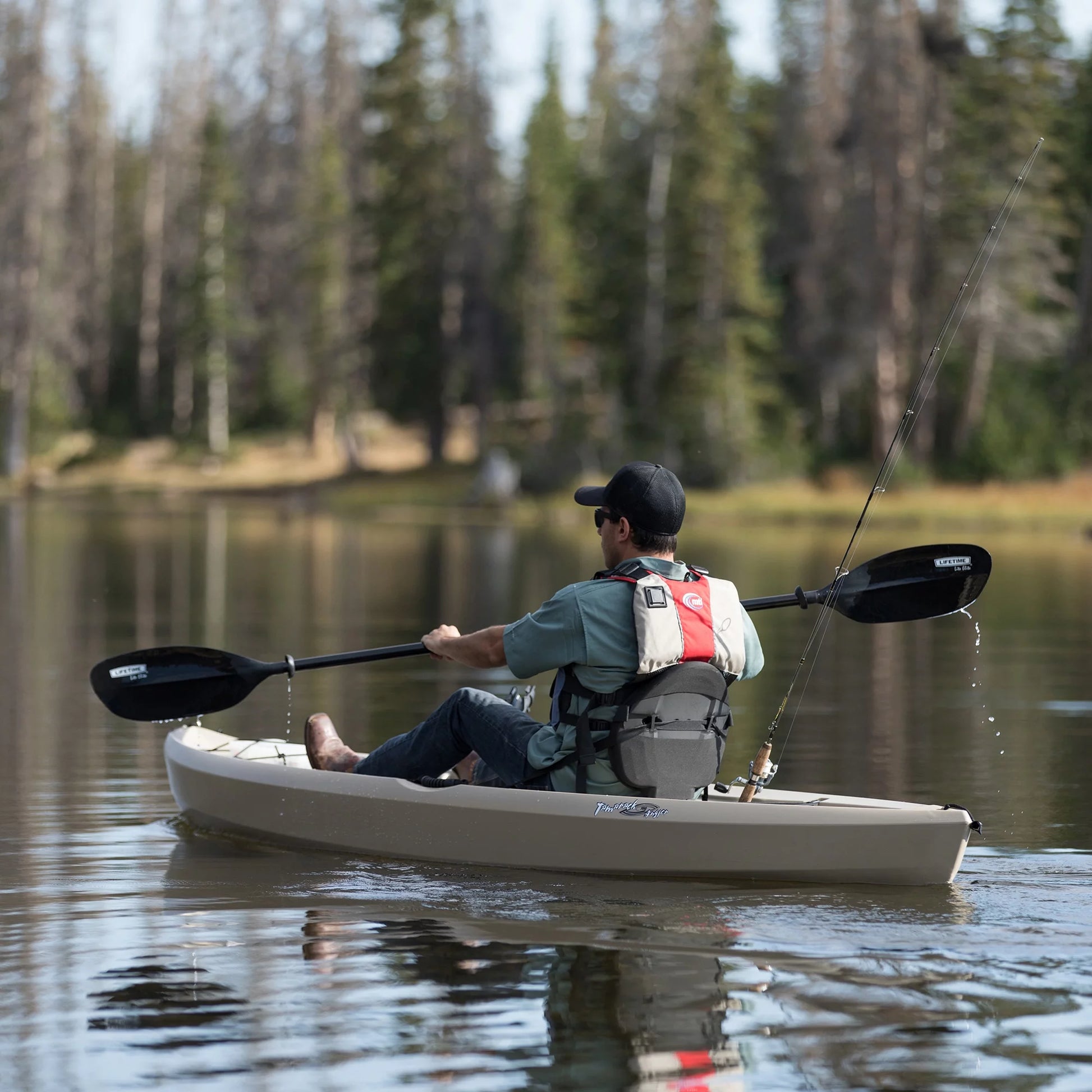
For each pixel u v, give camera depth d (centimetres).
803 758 1512
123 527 6794
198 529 6788
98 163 13725
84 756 1494
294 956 817
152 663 1188
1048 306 10594
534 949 826
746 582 3669
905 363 9744
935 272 9738
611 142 11600
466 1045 680
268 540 5903
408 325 10850
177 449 12119
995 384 9825
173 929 873
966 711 1834
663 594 1007
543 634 1012
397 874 1009
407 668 2259
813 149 10706
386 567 4372
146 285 13375
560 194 10394
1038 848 1093
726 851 973
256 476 11362
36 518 7800
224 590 3547
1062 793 1324
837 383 9875
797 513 8369
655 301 9988
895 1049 675
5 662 2252
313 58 12581
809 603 1116
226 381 12256
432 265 10844
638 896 945
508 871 1013
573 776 1016
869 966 793
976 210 9456
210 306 12181
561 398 10088
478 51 10644
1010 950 820
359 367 11212
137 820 1199
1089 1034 694
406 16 10619
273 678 2138
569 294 10225
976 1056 666
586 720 1009
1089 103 10688
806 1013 723
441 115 10694
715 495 9188
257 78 13300
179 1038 689
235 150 13488
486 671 2238
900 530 7312
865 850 960
